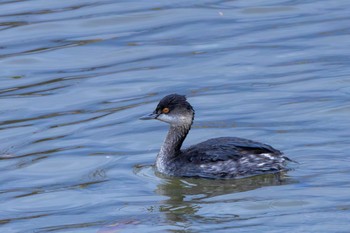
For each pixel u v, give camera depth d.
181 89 19.62
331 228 12.59
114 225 13.35
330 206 13.38
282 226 12.77
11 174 15.86
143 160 16.17
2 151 16.97
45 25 23.58
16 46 22.53
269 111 17.95
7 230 13.45
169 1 25.06
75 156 16.47
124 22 23.73
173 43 22.31
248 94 18.98
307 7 24.17
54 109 19.02
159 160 15.70
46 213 14.08
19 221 13.80
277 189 14.24
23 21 23.84
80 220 13.68
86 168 15.93
